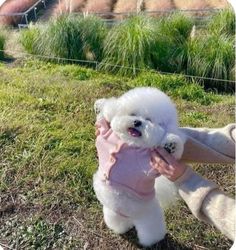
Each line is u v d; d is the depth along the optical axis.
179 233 0.77
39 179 0.89
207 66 1.66
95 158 0.94
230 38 1.79
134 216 0.65
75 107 1.18
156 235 0.72
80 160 0.93
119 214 0.66
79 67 1.66
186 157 0.59
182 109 1.27
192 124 1.14
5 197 0.86
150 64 1.71
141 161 0.58
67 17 1.92
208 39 1.75
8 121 1.07
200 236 0.77
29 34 1.94
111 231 0.78
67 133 1.03
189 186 0.55
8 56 1.90
